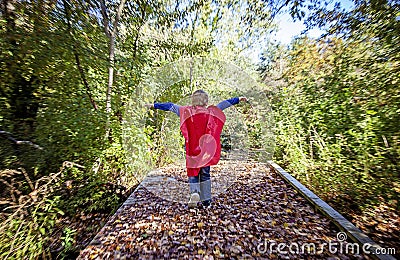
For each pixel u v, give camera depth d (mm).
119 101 4137
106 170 3549
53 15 2924
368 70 2646
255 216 2643
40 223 2436
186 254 2037
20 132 2928
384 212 2494
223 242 2186
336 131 3195
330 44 3412
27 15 2682
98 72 3803
